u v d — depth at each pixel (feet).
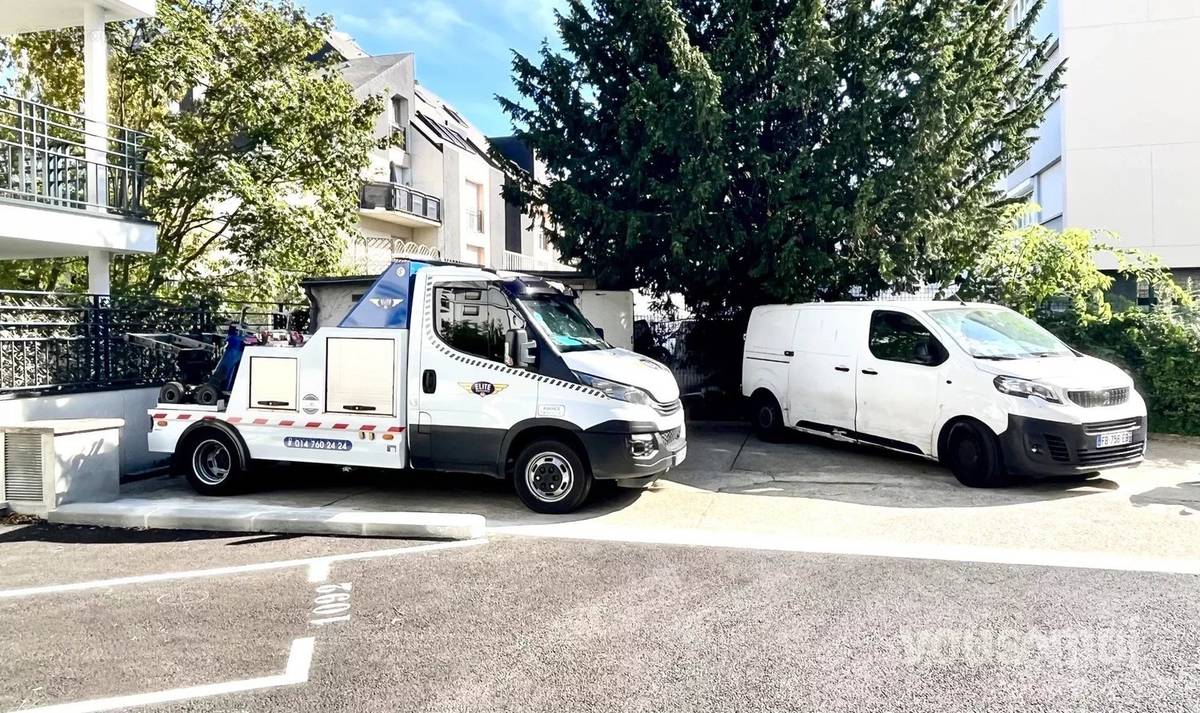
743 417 43.78
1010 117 37.24
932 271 38.86
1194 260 59.62
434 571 17.83
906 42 35.27
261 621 14.85
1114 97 61.67
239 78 41.09
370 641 13.84
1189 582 16.55
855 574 17.30
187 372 30.12
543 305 24.45
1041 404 23.88
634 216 35.09
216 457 25.61
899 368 27.96
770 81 36.63
